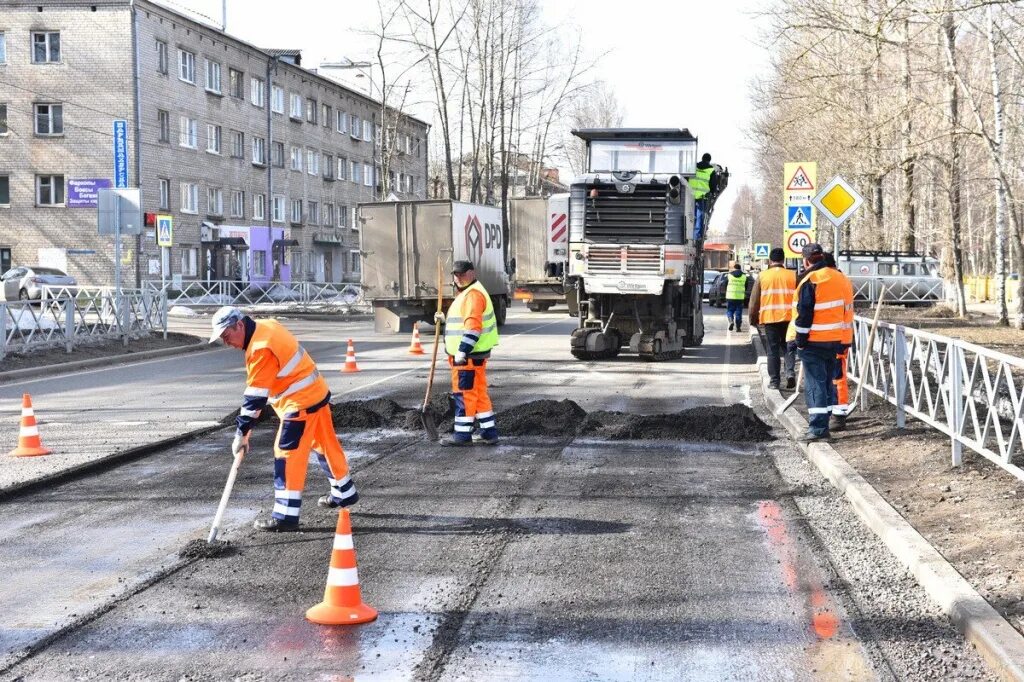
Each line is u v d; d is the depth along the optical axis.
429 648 5.05
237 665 4.84
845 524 7.49
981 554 6.24
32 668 4.81
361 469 9.52
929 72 22.41
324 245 63.09
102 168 43.03
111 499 8.34
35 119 43.06
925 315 33.72
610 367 19.12
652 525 7.48
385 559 6.60
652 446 10.76
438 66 47.44
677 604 5.71
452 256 27.41
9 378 17.75
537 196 39.38
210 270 47.59
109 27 42.50
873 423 11.30
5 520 7.65
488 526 7.45
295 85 59.28
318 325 34.31
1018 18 19.17
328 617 5.39
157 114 44.62
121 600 5.79
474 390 10.84
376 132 71.50
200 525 7.49
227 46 50.94
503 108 50.41
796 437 10.91
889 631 5.29
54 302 21.20
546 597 5.84
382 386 15.94
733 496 8.44
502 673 4.74
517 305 50.06
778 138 34.84
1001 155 20.94
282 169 57.69
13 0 42.44
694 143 20.39
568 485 8.84
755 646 5.08
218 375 18.28
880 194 40.00
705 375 17.80
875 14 17.59
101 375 18.48
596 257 19.70
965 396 8.69
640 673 4.74
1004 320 27.80
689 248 20.09
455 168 71.94
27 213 43.34
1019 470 7.39
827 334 10.41
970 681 4.64
